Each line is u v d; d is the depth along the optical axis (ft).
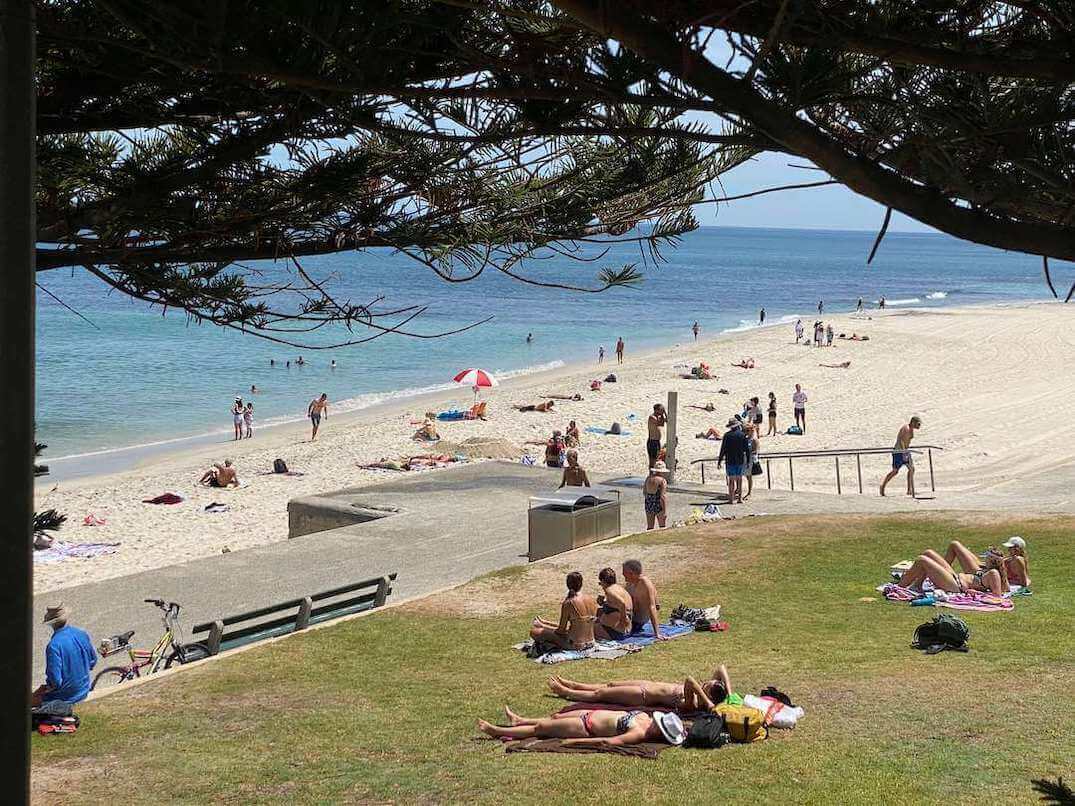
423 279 439.63
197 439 138.51
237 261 16.58
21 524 10.32
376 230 15.35
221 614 46.93
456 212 15.12
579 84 10.36
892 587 44.09
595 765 27.35
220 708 33.83
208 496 103.40
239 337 250.57
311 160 14.62
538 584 47.98
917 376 187.93
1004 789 24.26
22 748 10.43
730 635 39.55
